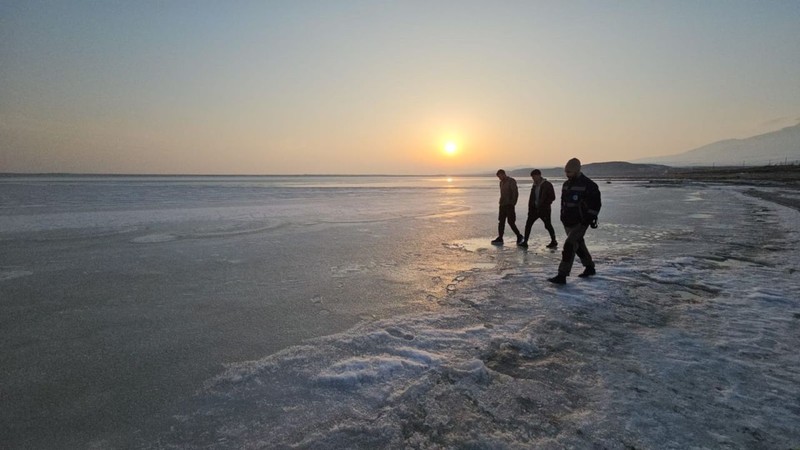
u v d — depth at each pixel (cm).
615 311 440
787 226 1081
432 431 238
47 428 246
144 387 292
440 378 298
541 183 820
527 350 346
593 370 308
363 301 488
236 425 247
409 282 573
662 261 679
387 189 4419
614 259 709
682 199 2255
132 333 389
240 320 424
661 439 225
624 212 1532
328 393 280
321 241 913
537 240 955
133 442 233
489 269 650
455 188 4838
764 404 257
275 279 586
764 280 557
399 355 338
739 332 377
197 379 303
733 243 853
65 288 535
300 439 233
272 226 1155
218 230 1064
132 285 551
